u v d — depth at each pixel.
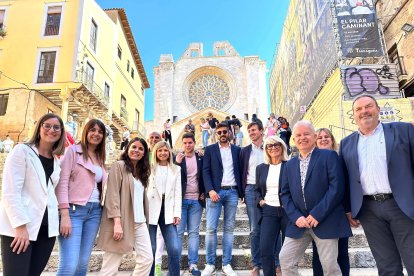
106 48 22.75
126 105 26.48
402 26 12.70
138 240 3.47
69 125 13.04
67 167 3.16
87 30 20.05
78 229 3.06
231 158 4.86
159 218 4.11
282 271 3.29
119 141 24.62
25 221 2.52
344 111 11.51
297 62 19.95
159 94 33.72
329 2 13.17
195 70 34.38
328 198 3.05
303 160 3.49
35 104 17.53
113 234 3.25
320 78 14.66
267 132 11.90
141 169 3.73
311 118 16.39
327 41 13.54
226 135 4.88
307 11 17.00
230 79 33.97
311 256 4.63
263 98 32.78
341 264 3.61
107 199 3.34
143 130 30.42
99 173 3.38
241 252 4.93
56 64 18.55
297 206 3.34
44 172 2.82
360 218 3.01
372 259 4.52
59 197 3.03
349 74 11.93
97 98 19.09
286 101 24.50
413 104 10.97
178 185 4.24
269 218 3.81
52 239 2.86
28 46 19.06
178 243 4.00
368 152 3.00
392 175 2.79
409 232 2.67
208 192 4.48
